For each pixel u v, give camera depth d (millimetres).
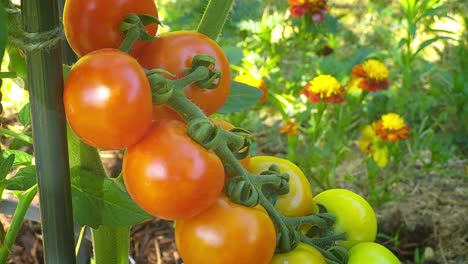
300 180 321
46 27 259
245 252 260
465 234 978
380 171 1101
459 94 1166
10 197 765
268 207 276
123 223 322
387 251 316
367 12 1525
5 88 1040
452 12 1482
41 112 272
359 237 329
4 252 330
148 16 269
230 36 1163
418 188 1070
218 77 267
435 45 1412
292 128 969
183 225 267
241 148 266
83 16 271
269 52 1151
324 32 1161
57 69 267
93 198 323
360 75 1021
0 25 199
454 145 1153
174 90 252
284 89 1264
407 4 1105
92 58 242
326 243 314
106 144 245
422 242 972
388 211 1013
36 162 282
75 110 241
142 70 244
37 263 833
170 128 248
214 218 261
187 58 275
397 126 964
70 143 319
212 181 246
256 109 1186
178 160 242
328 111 1192
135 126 241
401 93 1226
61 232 293
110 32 272
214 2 356
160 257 865
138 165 246
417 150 1130
